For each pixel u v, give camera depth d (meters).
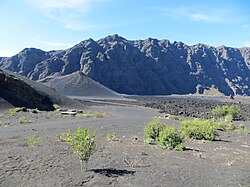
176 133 20.38
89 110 70.62
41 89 74.75
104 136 25.05
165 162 15.38
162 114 68.69
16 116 44.38
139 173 12.93
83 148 13.11
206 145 22.86
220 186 11.82
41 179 11.62
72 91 156.12
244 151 20.55
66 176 12.03
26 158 14.63
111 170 13.20
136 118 51.72
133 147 19.69
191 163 15.55
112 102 118.31
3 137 22.36
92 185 11.19
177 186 11.53
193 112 80.50
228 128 38.72
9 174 12.04
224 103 140.75
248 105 127.06
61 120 42.06
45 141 20.27
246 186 11.99
